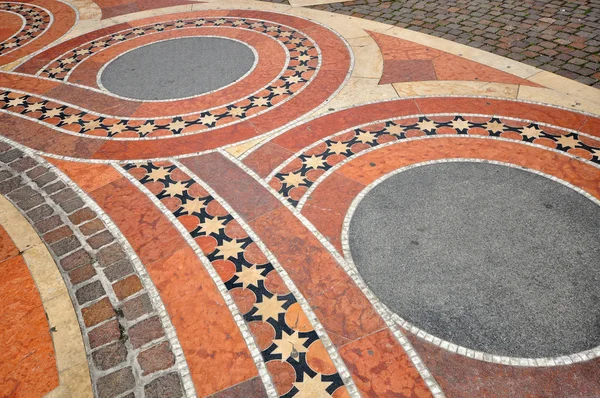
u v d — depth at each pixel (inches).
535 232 164.2
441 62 278.1
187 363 130.7
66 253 166.1
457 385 122.5
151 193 193.0
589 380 121.9
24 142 228.8
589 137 208.7
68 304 147.9
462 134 215.9
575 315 137.1
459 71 267.4
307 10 362.0
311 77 272.1
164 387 125.2
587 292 143.3
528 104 234.4
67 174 206.1
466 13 338.0
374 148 210.8
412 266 154.9
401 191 185.5
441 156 202.8
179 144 222.7
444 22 327.9
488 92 245.9
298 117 237.0
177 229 174.7
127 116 247.0
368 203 181.0
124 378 127.6
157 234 172.9
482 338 132.9
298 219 176.1
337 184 191.5
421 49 294.4
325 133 223.3
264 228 173.2
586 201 175.5
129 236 172.6
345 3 370.3
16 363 131.7
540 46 287.1
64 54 316.8
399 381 124.2
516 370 124.8
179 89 269.1
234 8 373.7
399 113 234.1
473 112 230.8
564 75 257.1
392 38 310.7
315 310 143.4
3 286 154.5
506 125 219.9
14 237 173.2
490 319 137.4
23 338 138.3
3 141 230.1
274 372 127.6
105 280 155.6
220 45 316.8
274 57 297.4
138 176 203.2
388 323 138.4
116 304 147.6
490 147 206.4
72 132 235.6
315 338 135.6
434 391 121.6
